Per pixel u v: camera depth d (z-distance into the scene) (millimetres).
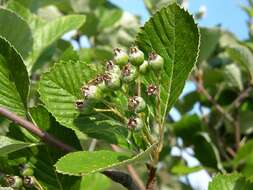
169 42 279
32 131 289
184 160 575
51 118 296
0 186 303
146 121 278
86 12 580
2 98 299
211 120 577
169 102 279
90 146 375
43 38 404
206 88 597
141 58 271
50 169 305
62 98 291
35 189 301
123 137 282
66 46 486
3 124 384
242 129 570
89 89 271
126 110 280
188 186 571
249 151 514
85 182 475
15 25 337
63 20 406
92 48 565
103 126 286
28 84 294
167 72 280
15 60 290
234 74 571
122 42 606
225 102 593
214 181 290
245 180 289
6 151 280
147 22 282
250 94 588
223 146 567
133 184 282
